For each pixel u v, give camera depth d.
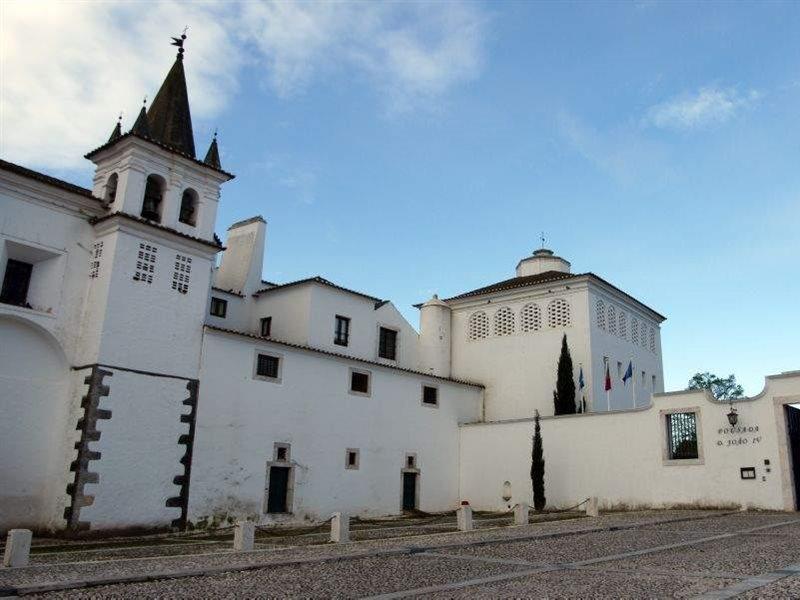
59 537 20.23
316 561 12.14
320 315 31.16
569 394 32.59
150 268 23.42
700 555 12.42
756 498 24.55
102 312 21.97
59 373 22.19
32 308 21.55
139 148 23.91
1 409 20.66
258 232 34.81
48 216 22.39
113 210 23.53
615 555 12.60
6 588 8.88
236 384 25.06
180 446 22.97
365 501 28.95
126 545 17.83
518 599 8.25
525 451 31.95
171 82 27.28
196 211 25.62
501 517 27.53
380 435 30.39
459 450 34.56
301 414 27.11
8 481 20.53
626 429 28.66
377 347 34.41
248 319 33.12
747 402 25.52
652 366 40.53
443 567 11.36
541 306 36.00
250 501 24.66
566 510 29.03
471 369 38.00
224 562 12.09
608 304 36.50
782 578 9.47
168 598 8.60
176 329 23.70
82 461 20.58
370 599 8.41
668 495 26.77
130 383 22.08
